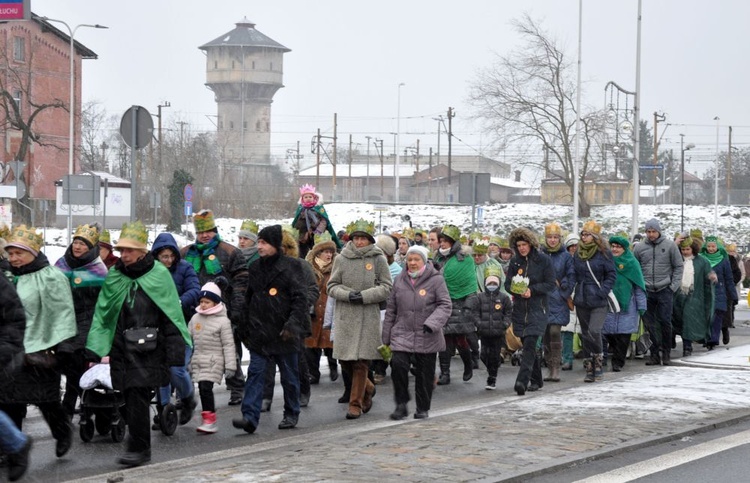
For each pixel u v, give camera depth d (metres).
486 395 18.20
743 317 39.38
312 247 19.88
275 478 10.45
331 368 19.86
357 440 12.70
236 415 15.72
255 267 14.16
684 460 11.95
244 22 166.50
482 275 21.81
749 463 11.83
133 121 19.95
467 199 33.84
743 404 15.88
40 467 11.92
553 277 17.70
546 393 17.78
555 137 84.62
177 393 14.58
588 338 19.41
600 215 84.75
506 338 22.06
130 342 11.69
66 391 13.80
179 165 97.69
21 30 87.44
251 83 163.50
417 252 15.19
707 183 163.50
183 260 14.51
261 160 164.25
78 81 92.25
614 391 17.30
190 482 10.27
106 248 15.32
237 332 14.88
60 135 90.94
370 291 15.23
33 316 11.86
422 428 13.58
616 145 82.12
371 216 80.62
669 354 22.45
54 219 81.25
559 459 11.60
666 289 22.22
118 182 75.19
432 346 15.11
